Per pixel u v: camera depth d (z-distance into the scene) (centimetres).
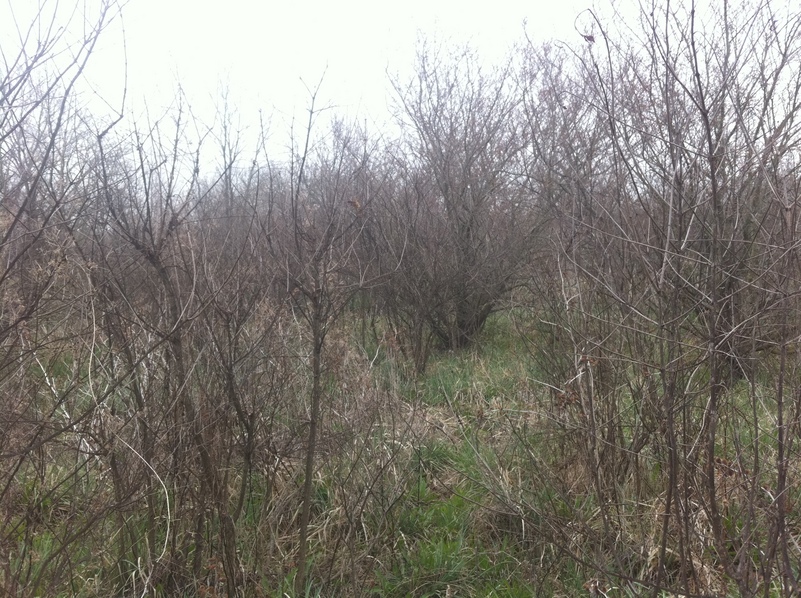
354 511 288
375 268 548
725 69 256
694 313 271
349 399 320
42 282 228
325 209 349
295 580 264
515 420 386
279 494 310
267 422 291
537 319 393
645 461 312
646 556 258
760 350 254
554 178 524
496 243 659
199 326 262
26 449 215
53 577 224
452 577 286
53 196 227
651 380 255
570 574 270
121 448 241
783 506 201
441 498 347
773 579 241
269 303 289
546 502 306
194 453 248
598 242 296
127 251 288
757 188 260
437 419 437
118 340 248
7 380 229
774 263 202
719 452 284
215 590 245
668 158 294
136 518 255
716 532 209
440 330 649
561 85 576
